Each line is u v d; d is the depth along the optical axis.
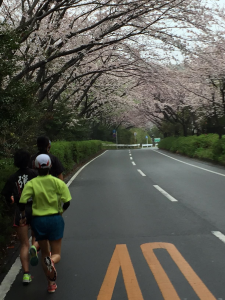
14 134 9.04
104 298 3.54
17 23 13.62
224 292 3.58
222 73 19.47
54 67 17.09
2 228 5.67
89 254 4.89
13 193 4.20
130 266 4.39
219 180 12.25
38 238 3.76
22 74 11.47
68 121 22.73
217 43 15.40
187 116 35.56
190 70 21.97
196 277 3.98
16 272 4.35
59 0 11.34
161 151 38.19
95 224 6.54
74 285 3.89
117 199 9.07
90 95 30.14
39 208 3.81
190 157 26.25
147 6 12.41
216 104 23.78
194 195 9.32
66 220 6.94
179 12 13.41
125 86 27.64
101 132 54.38
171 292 3.61
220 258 4.58
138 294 3.60
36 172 4.32
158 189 10.52
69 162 16.03
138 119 53.19
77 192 10.45
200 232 5.80
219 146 19.39
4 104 6.08
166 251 4.90
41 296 3.66
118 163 21.48
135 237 5.63
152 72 17.39
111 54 18.89
